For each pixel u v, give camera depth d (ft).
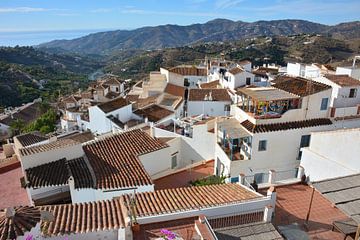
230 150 87.40
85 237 39.01
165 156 85.35
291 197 62.39
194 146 106.42
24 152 68.28
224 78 181.68
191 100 158.71
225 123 91.61
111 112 135.85
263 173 85.76
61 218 42.68
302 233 45.47
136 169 69.51
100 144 79.51
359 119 91.09
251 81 168.55
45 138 114.83
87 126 169.68
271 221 48.85
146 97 176.35
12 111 295.48
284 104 87.97
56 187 62.34
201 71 217.56
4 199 65.77
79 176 64.90
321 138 73.67
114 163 71.51
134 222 41.96
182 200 50.65
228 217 47.11
